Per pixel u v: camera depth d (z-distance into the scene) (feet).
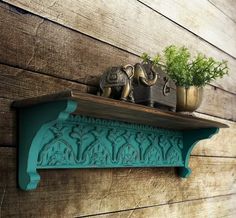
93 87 3.38
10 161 2.65
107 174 3.48
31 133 2.64
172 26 4.69
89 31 3.40
